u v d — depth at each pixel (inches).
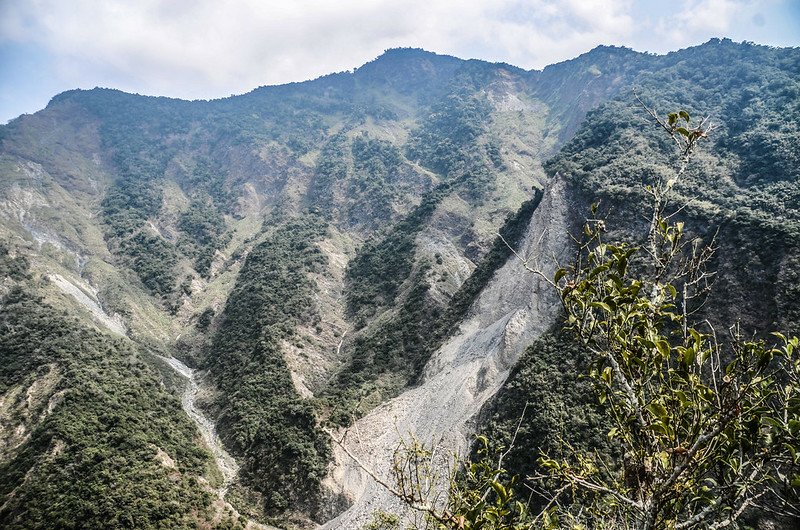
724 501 292.5
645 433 303.4
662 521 293.4
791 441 281.3
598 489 325.4
